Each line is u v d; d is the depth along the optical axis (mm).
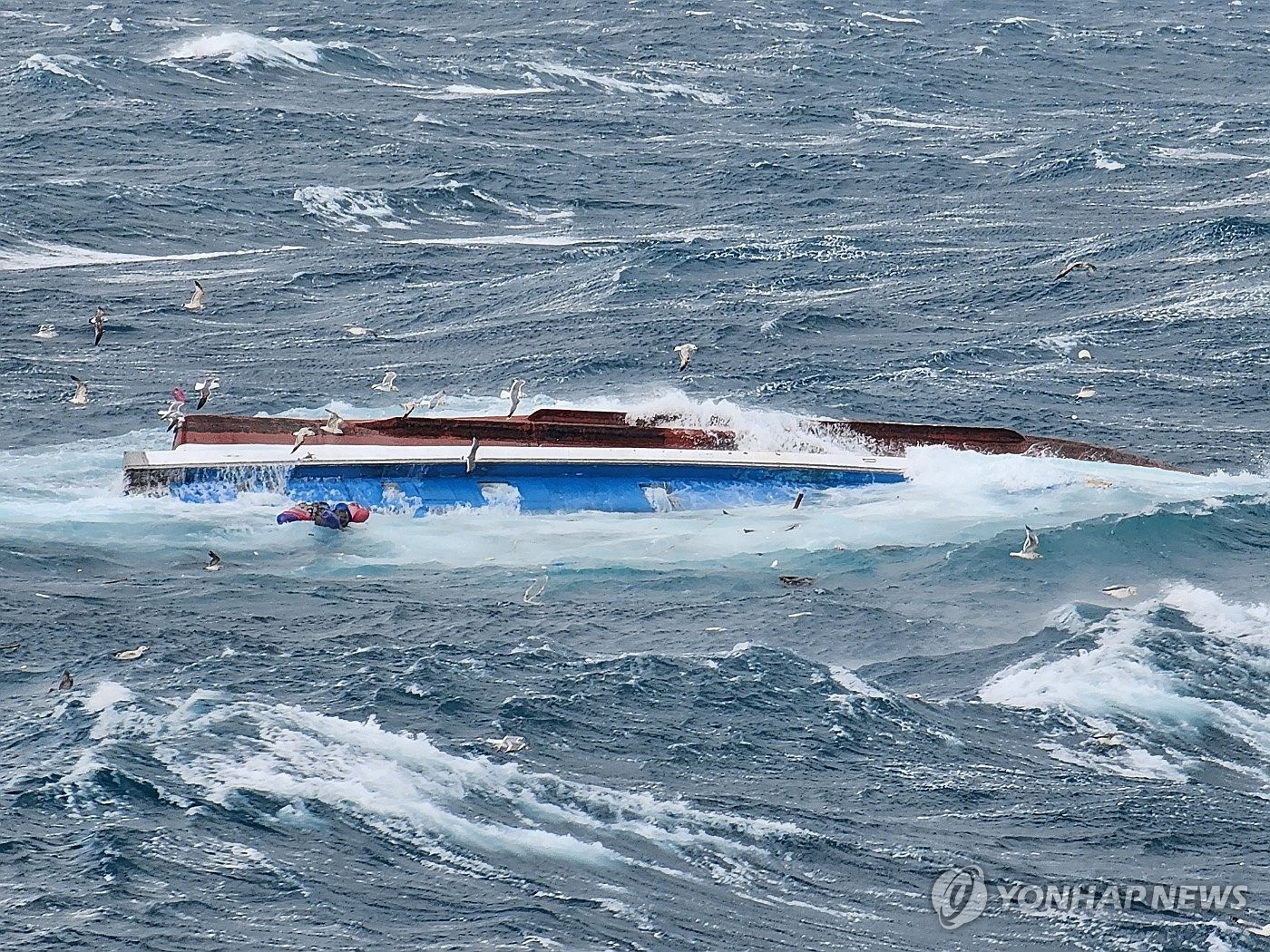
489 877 82875
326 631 125188
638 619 133500
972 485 177875
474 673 113250
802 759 102312
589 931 77938
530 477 174000
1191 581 147250
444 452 174875
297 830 86125
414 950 74812
